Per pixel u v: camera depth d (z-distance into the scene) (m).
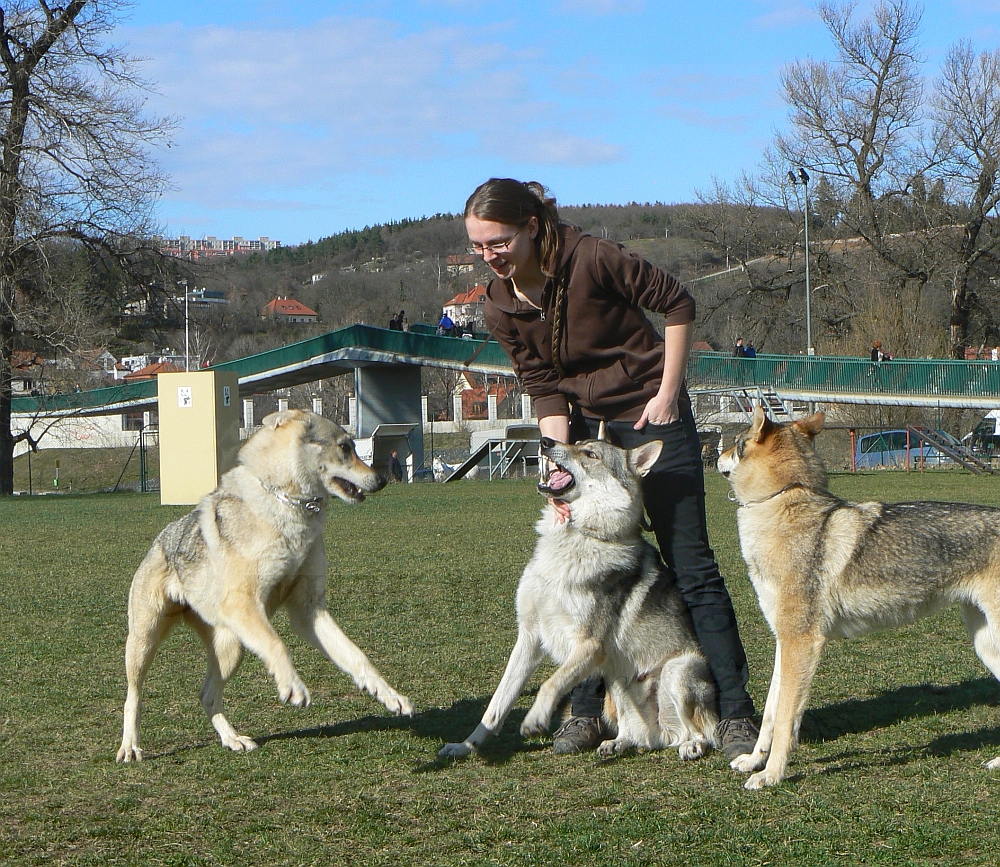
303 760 4.66
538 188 4.90
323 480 4.97
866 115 44.75
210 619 4.96
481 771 4.50
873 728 5.10
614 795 4.13
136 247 33.66
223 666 5.05
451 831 3.73
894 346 40.59
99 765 4.61
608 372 5.05
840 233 46.66
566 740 4.87
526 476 32.12
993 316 46.47
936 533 4.57
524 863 3.42
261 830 3.76
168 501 21.16
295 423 4.93
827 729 5.09
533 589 4.82
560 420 5.25
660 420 4.80
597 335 4.93
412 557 11.91
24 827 3.81
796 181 45.09
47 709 5.59
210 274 38.62
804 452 4.78
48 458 49.38
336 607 8.81
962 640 7.27
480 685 6.18
